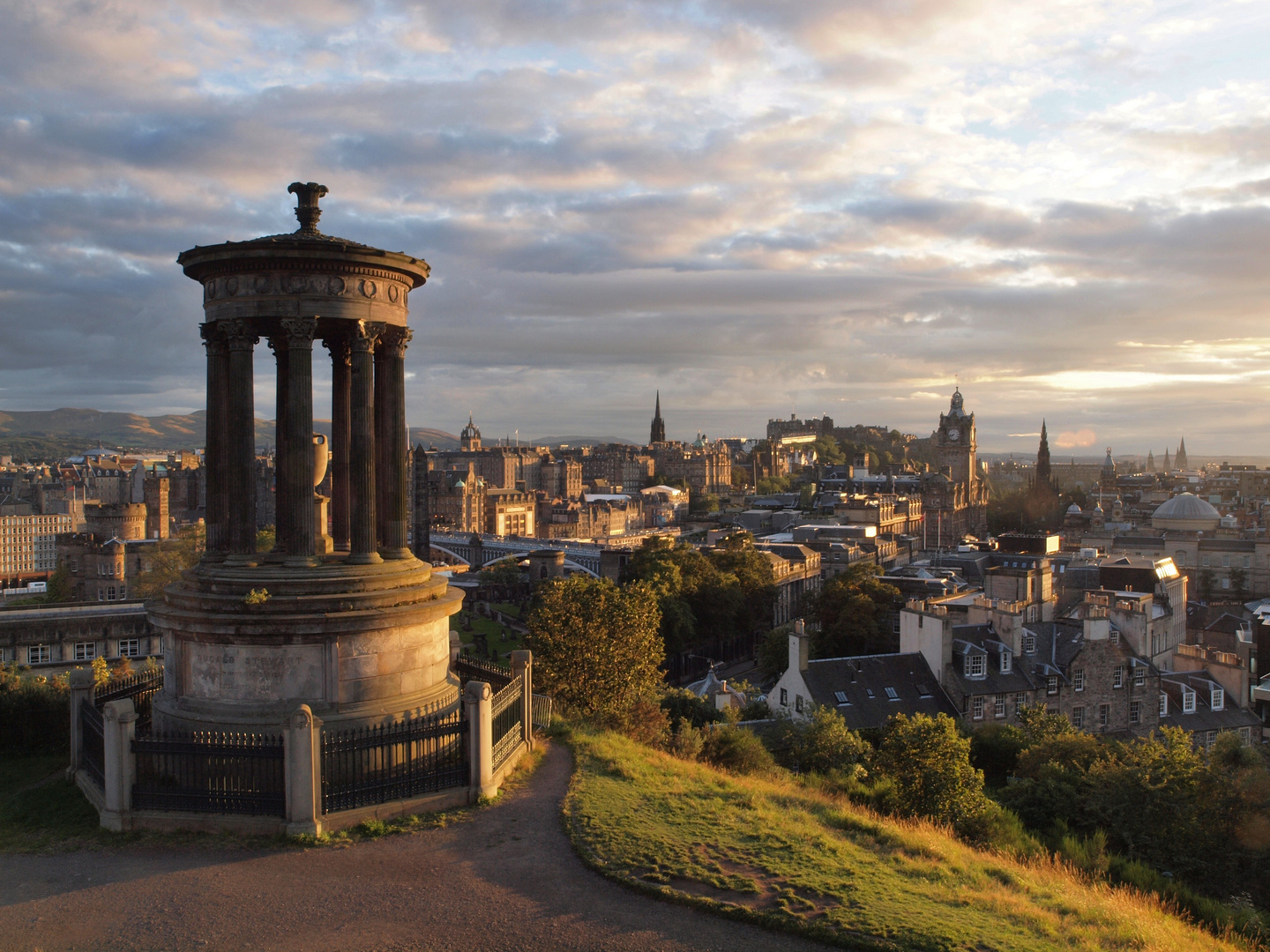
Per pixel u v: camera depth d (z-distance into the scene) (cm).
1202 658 9369
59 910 1970
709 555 18112
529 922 1884
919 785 3738
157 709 2786
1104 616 8375
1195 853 3819
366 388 2841
